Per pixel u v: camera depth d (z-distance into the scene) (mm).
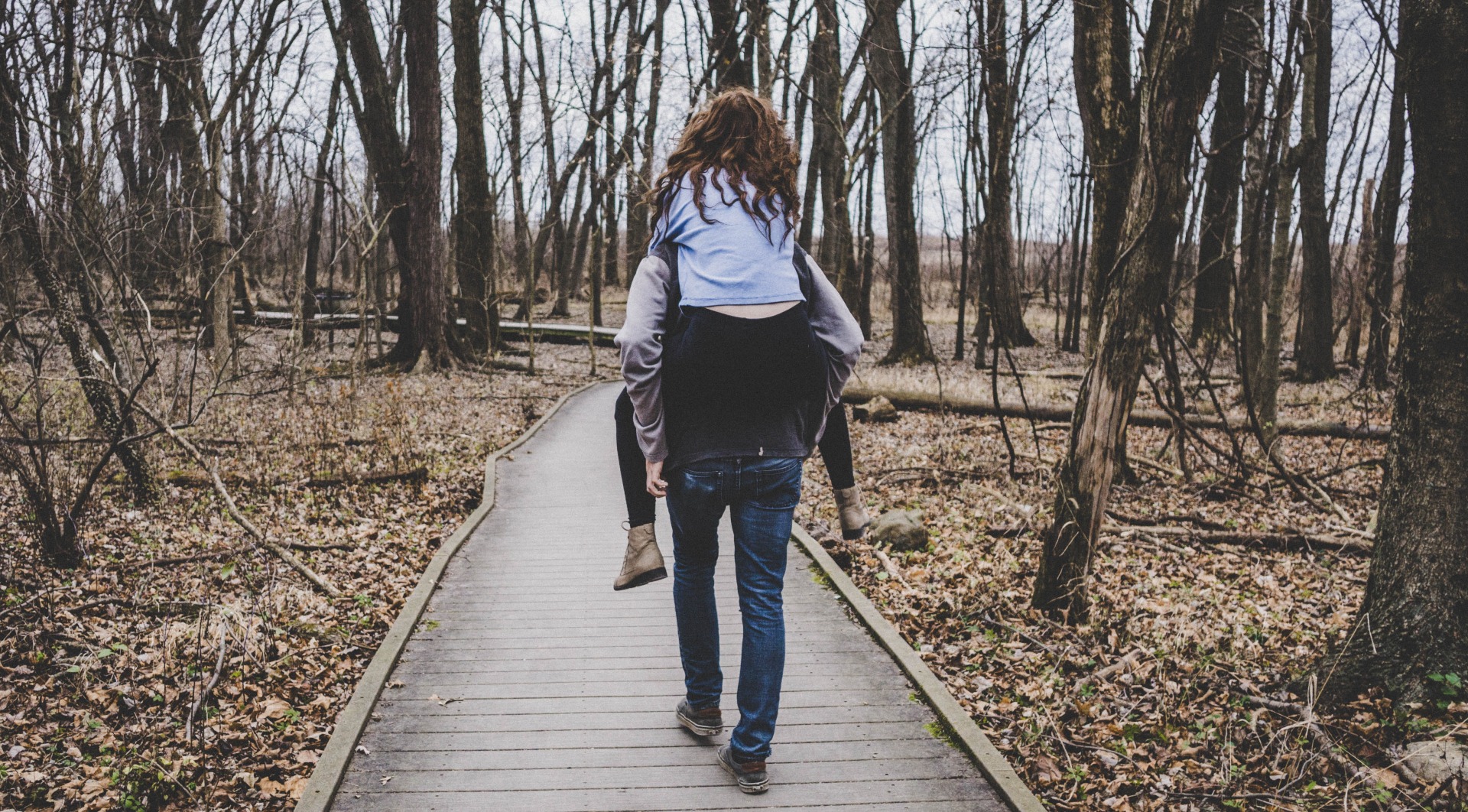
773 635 2936
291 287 30531
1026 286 46906
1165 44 4789
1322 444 13227
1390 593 4184
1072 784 3664
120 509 7871
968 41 8055
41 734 3877
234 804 3402
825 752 3445
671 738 3539
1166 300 7098
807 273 2791
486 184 24094
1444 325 4008
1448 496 4016
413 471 9859
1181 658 4906
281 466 10047
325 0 20938
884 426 14781
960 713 3703
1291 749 3846
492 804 3059
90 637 4902
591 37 32156
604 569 6500
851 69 16031
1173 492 9938
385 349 25922
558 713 3803
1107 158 5922
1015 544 7492
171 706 4184
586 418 15570
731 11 19062
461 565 6629
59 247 6684
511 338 31422
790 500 2822
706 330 2578
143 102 13445
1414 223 4074
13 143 6324
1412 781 3482
